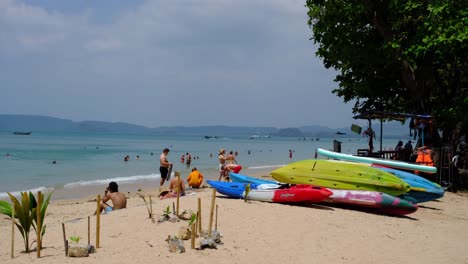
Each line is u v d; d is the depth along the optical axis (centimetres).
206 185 2200
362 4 2161
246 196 1222
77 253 730
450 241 983
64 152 6109
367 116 2123
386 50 2123
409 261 809
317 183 1330
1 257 745
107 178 2967
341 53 2334
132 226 946
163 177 1945
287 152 8044
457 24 1869
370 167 1310
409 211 1199
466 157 2441
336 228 1002
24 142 9919
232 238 869
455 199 1670
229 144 12756
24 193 771
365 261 789
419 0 2055
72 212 1486
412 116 1984
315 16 2539
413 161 1989
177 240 782
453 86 2417
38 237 736
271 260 754
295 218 1058
